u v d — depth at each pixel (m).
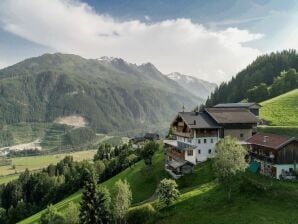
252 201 62.00
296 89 195.25
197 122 101.12
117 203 71.38
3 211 167.38
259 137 88.75
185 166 91.06
